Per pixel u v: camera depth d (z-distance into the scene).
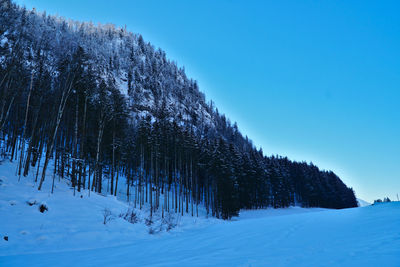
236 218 45.47
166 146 45.59
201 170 52.66
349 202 93.25
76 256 8.32
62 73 23.47
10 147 30.44
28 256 8.44
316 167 94.00
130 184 46.03
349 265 4.00
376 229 7.31
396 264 3.70
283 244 7.17
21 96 25.36
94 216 16.00
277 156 89.81
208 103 171.12
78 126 29.84
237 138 127.75
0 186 16.19
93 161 31.55
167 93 140.75
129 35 184.62
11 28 19.89
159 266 5.73
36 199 15.41
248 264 5.05
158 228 18.38
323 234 7.93
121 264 6.45
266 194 62.19
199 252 7.46
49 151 19.78
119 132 34.12
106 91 29.16
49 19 110.12
